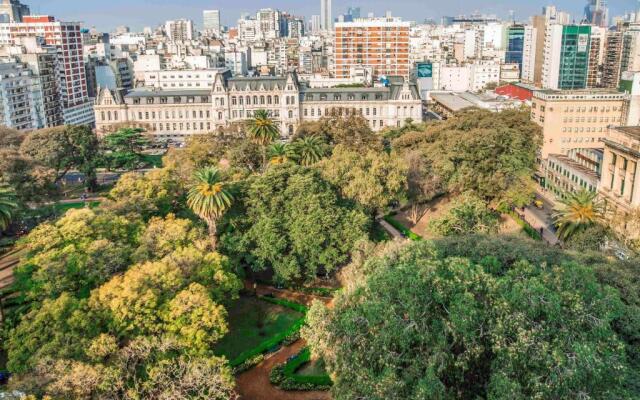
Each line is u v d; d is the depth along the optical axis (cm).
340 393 5797
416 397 4972
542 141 18475
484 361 5597
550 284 5819
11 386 5806
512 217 14725
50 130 17788
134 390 5956
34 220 13938
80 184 18912
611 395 4991
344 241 10312
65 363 6106
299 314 9750
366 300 5962
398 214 14950
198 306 7294
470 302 5362
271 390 7719
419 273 5725
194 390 6234
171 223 9669
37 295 8144
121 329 7081
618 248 9694
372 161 12888
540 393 4806
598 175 15088
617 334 5994
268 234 10000
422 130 18300
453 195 15200
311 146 14562
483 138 13788
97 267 8212
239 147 15688
